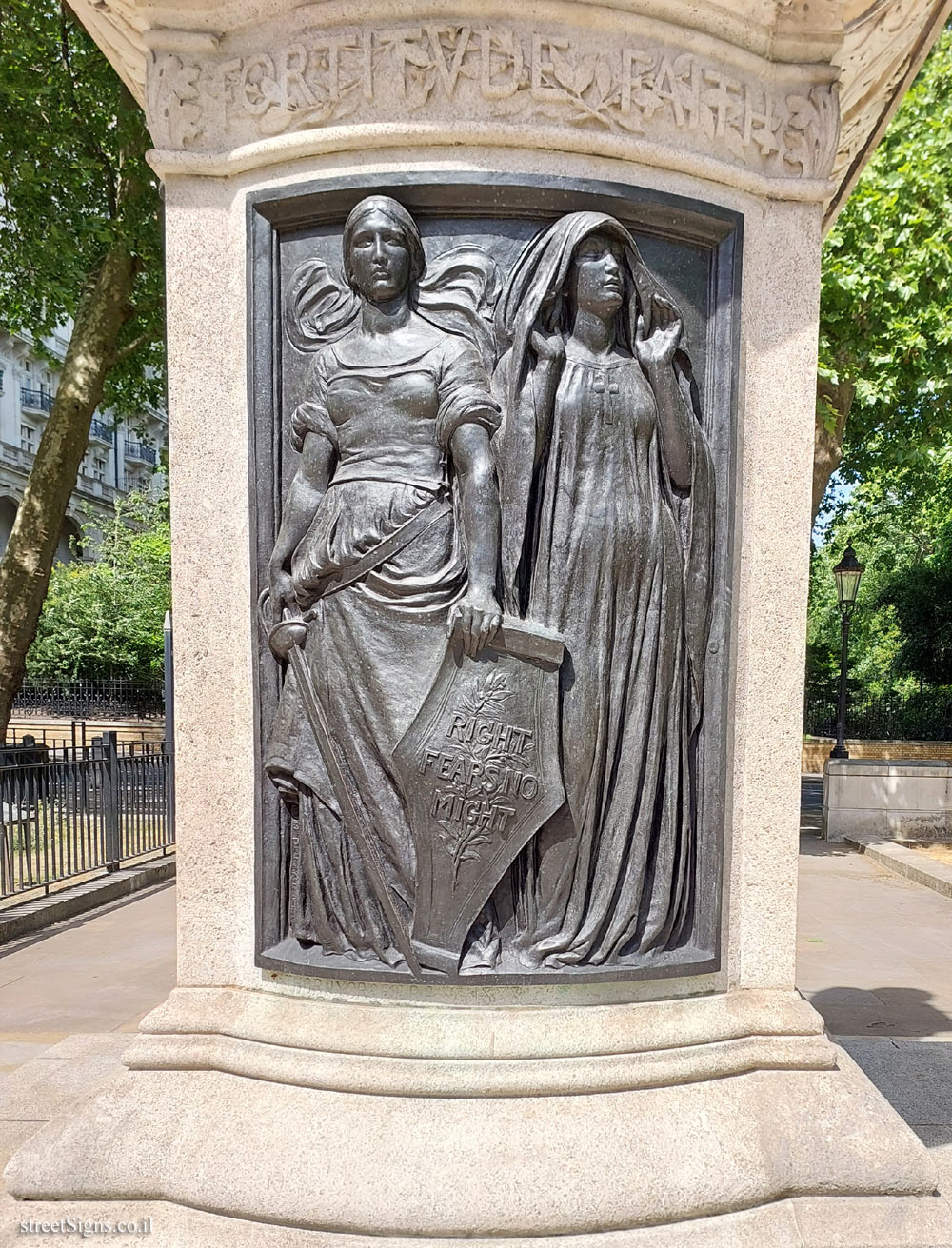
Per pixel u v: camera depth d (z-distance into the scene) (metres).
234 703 2.29
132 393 12.46
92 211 9.71
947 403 9.80
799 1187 1.96
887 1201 1.96
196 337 2.27
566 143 2.13
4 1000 4.75
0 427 35.00
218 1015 2.22
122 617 23.27
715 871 2.25
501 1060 2.05
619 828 2.17
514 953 2.13
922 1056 3.27
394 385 2.11
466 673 2.08
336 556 2.12
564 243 2.09
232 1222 1.90
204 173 2.25
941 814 11.11
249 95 2.21
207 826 2.29
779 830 2.34
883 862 9.34
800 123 2.29
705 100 2.21
